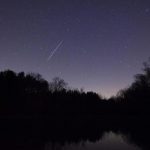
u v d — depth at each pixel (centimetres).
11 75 9294
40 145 2677
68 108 10181
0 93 8644
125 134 3822
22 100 9056
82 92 10869
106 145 2698
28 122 6219
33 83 9944
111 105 10425
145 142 2891
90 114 10312
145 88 9475
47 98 9938
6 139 3108
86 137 3438
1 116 8250
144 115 9438
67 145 2695
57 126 5194
